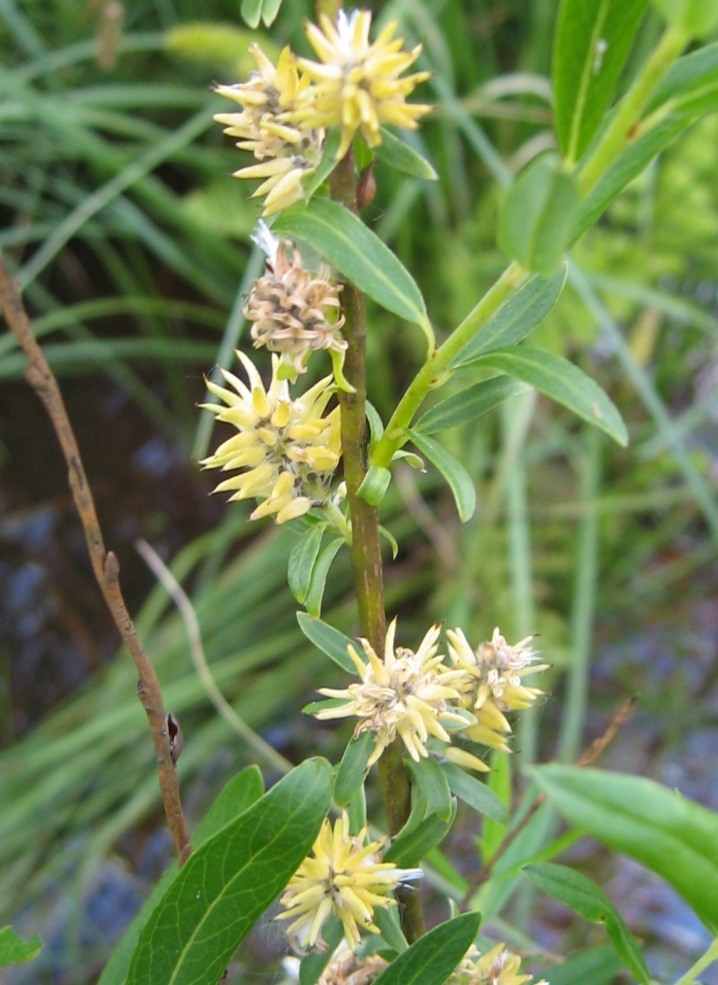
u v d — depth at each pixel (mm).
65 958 539
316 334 173
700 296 705
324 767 181
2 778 546
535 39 653
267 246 190
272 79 178
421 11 543
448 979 204
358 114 166
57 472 747
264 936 234
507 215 161
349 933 190
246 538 709
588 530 563
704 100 170
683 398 749
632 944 208
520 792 410
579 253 601
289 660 608
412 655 188
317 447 188
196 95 645
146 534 727
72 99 628
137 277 761
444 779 192
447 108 541
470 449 619
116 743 557
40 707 682
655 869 162
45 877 540
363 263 173
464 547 598
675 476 722
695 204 638
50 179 721
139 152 689
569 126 172
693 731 624
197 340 754
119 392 763
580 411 173
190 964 190
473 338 190
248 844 181
